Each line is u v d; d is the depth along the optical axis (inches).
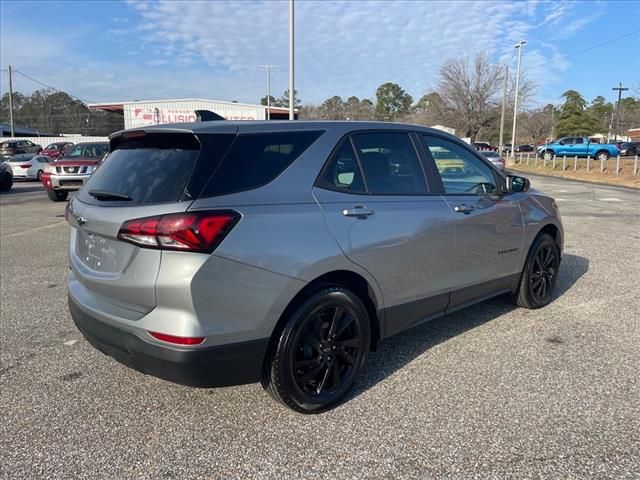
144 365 105.9
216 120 127.0
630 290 221.0
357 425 115.9
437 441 109.4
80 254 124.9
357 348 126.5
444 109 2123.5
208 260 99.1
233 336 104.0
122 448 107.7
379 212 128.0
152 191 105.3
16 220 448.5
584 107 3353.8
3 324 182.1
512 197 178.2
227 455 105.2
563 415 119.3
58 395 130.3
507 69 1881.2
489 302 205.2
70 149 623.5
